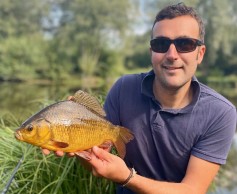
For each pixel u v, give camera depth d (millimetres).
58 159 678
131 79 604
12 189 635
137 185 500
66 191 664
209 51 7777
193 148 566
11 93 5387
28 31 8742
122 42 8719
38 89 6012
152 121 567
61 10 8891
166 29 540
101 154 470
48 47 8250
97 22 8617
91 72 8148
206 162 558
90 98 471
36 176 638
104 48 8492
